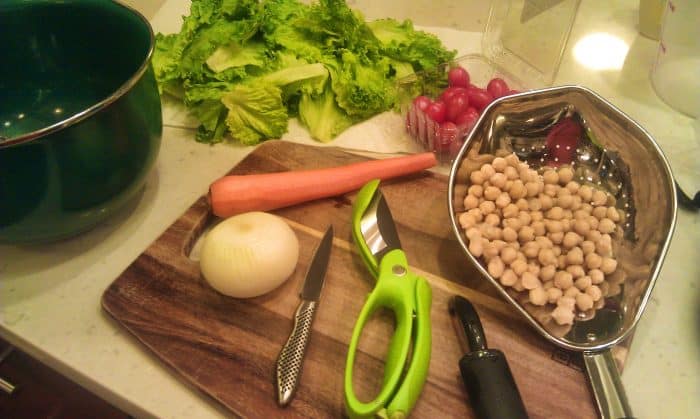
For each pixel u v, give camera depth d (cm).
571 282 56
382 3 104
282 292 59
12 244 60
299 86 77
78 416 76
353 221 62
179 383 53
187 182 72
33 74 71
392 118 81
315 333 55
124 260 63
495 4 95
